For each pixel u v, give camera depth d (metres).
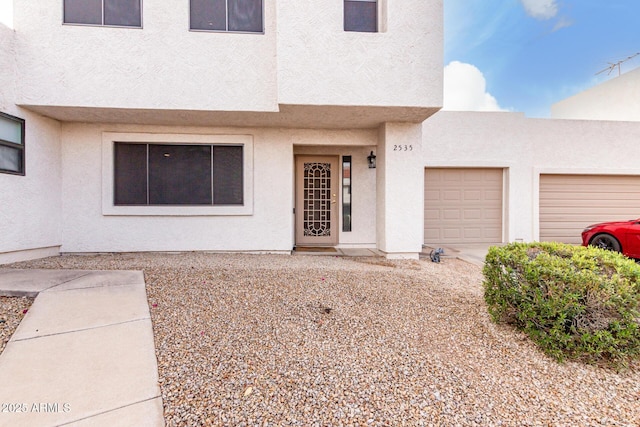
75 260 6.70
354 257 8.03
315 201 9.39
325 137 8.38
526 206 10.51
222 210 8.01
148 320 3.68
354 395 2.59
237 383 2.69
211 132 7.98
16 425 2.19
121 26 6.51
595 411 2.50
